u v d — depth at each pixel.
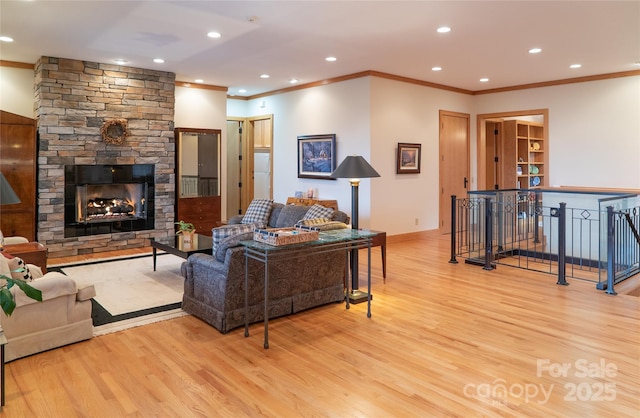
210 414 2.33
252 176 9.44
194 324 3.67
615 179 7.03
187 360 2.99
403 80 7.36
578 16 4.39
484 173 8.77
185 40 5.24
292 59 6.15
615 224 5.23
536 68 6.68
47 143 6.07
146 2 4.04
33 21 4.57
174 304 4.18
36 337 3.05
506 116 8.28
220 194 7.96
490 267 5.63
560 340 3.32
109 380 2.70
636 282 5.10
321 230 4.06
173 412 2.35
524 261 6.24
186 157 7.47
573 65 6.50
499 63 6.36
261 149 9.14
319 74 7.18
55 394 2.53
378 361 2.97
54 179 6.16
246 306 3.41
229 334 3.45
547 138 7.74
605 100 7.07
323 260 4.01
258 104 9.07
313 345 3.24
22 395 2.52
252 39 5.16
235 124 9.43
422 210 7.86
